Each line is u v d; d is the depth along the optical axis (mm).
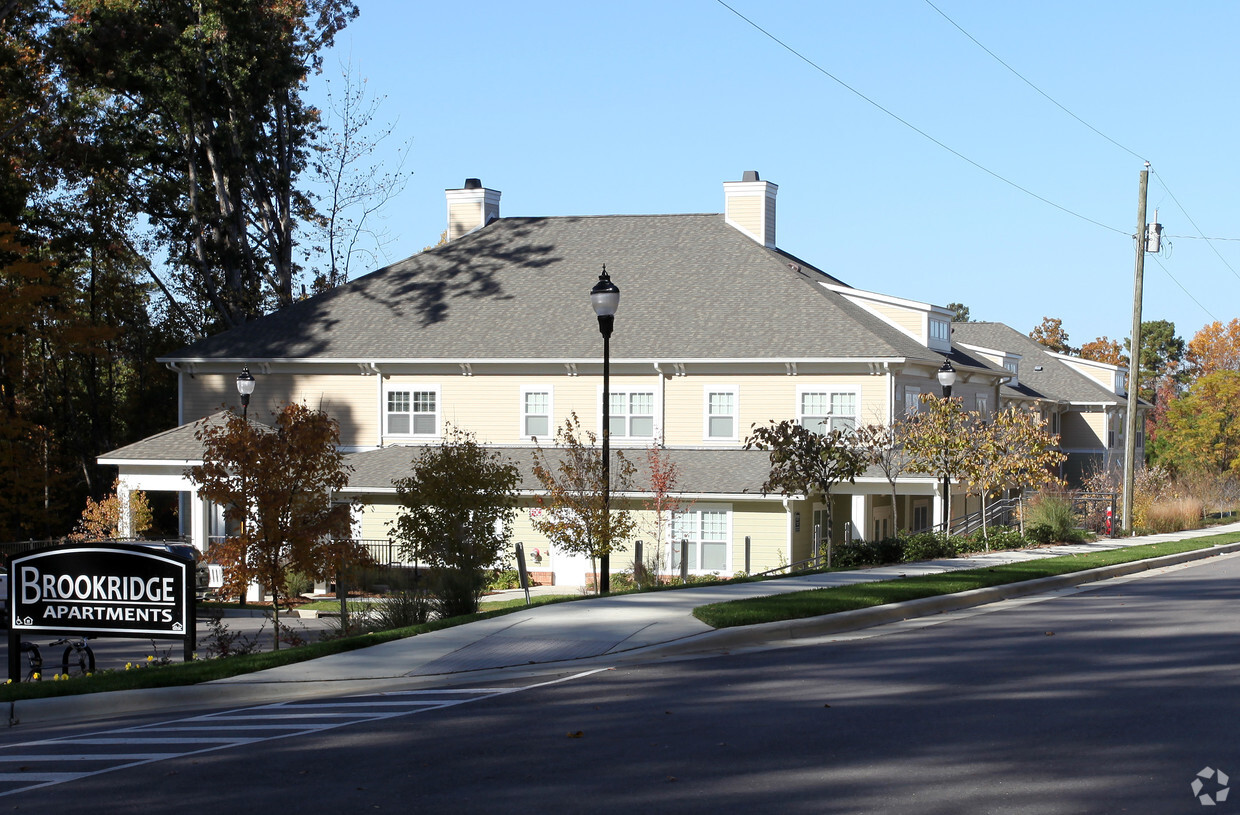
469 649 14578
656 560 29953
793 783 8273
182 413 40625
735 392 36188
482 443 37875
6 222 36781
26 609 15609
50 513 42844
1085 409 58906
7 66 37250
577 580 33562
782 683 12234
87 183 45500
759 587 20297
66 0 39406
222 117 44469
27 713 12016
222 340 40781
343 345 39281
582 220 43750
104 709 12305
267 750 9758
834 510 36188
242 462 18719
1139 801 7691
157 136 46938
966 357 43594
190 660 15188
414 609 18984
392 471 35500
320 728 10641
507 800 8023
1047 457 29859
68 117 41719
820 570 24078
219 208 46812
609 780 8469
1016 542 30344
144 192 46625
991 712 10516
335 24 47156
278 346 39875
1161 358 103062
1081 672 12500
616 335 37438
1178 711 10414
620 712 10914
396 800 8102
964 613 18312
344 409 39250
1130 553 28500
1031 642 14812
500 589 32781
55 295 39656
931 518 40594
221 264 47906
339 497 35125
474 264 42281
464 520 23141
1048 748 9141
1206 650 13867
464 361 37688
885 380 34906
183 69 42125
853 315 37281
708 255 40562
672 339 36875
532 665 13734
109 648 23031
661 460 34500
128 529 35125
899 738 9578
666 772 8648
